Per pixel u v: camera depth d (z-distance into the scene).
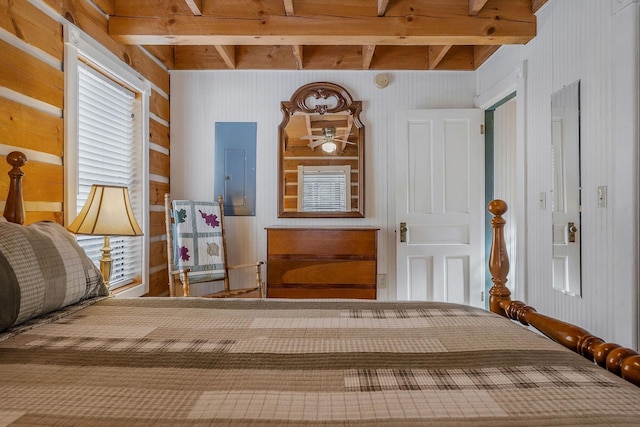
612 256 1.77
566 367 0.78
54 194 1.88
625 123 1.68
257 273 3.11
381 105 3.37
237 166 3.37
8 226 1.16
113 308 1.27
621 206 1.70
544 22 2.35
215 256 3.10
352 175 3.34
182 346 0.91
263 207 3.38
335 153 3.35
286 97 3.37
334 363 0.81
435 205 3.28
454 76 3.37
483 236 3.30
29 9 1.71
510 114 3.37
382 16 2.46
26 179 1.69
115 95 2.56
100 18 2.30
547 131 2.32
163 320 1.13
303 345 0.92
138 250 2.76
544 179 2.35
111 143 2.51
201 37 2.47
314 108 3.36
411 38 2.50
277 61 3.30
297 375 0.75
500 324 1.09
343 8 2.46
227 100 3.37
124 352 0.87
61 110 1.94
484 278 3.29
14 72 1.63
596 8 1.88
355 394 0.67
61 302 1.20
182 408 0.62
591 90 1.92
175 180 3.36
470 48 3.31
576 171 2.03
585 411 0.61
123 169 2.67
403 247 3.26
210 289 3.36
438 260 3.27
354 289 2.89
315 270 2.90
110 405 0.63
